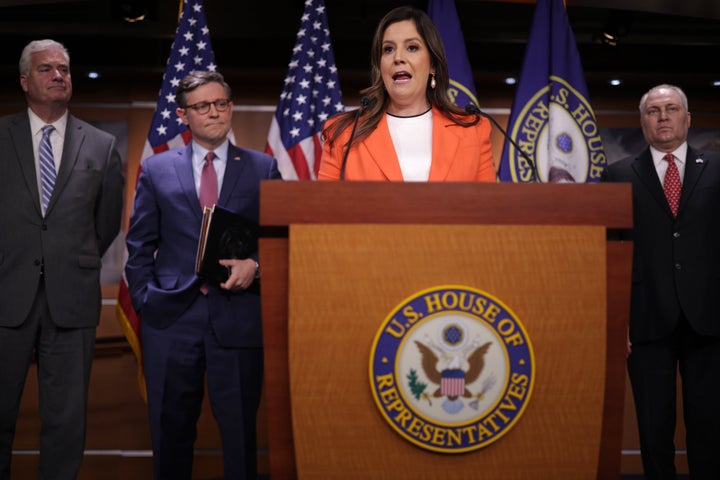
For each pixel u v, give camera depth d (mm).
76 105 4938
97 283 3010
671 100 3266
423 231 1559
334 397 1530
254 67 4879
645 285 3152
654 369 3139
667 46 4895
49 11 4625
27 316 2877
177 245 2910
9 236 2914
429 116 2340
